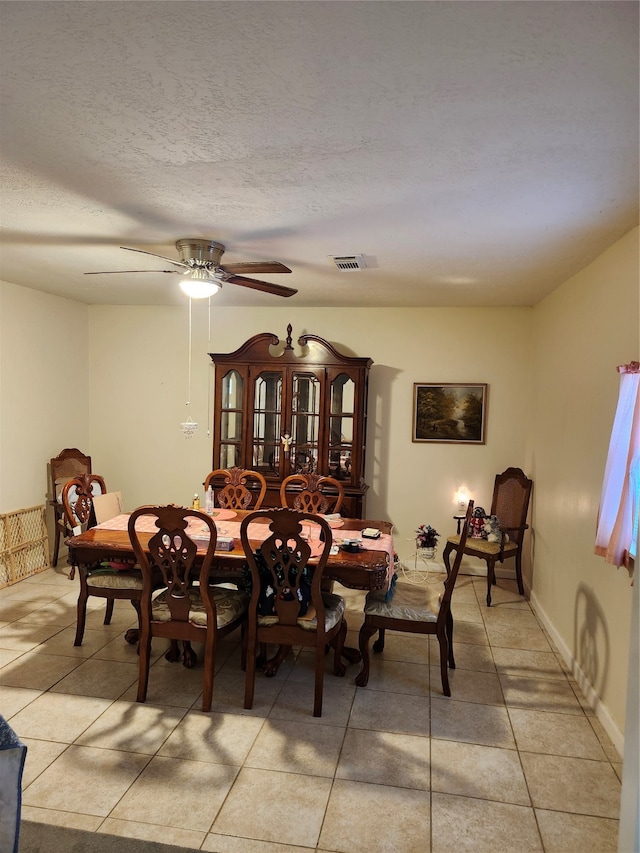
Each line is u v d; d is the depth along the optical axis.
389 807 2.20
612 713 2.69
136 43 1.35
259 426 4.97
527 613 4.25
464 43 1.30
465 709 2.90
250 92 1.55
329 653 3.52
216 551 3.10
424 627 3.05
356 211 2.52
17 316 4.64
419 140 1.81
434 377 5.15
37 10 1.22
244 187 2.27
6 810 1.57
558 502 3.81
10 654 3.38
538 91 1.50
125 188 2.32
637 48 1.30
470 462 5.12
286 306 5.30
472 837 2.06
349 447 4.84
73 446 5.43
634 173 2.03
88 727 2.67
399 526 5.27
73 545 3.24
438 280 3.92
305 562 2.77
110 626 3.81
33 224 2.86
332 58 1.38
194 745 2.55
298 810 2.17
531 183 2.15
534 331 4.84
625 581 2.58
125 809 2.15
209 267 3.02
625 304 2.73
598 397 3.09
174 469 5.61
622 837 1.69
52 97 1.61
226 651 3.55
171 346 5.55
